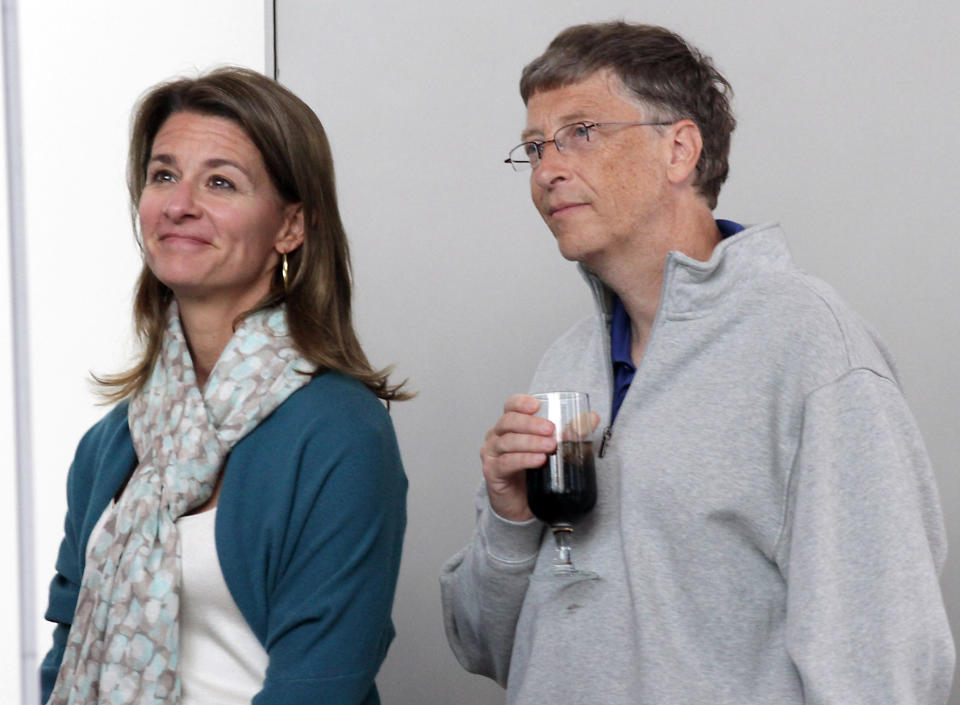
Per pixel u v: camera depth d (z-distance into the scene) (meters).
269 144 2.36
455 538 3.83
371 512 2.24
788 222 3.52
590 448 2.03
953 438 3.29
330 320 2.45
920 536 1.78
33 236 4.25
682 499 1.97
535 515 2.05
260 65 4.18
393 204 4.00
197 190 2.33
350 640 2.15
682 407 2.03
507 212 3.89
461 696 3.76
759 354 1.97
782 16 3.58
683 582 1.96
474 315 3.89
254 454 2.27
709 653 1.91
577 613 2.07
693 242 2.19
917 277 3.38
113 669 2.17
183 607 2.21
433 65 4.01
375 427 2.31
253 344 2.35
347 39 4.11
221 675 2.19
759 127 3.57
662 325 2.10
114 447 2.46
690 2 3.68
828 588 1.76
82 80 4.28
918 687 1.73
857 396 1.85
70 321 4.24
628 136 2.13
